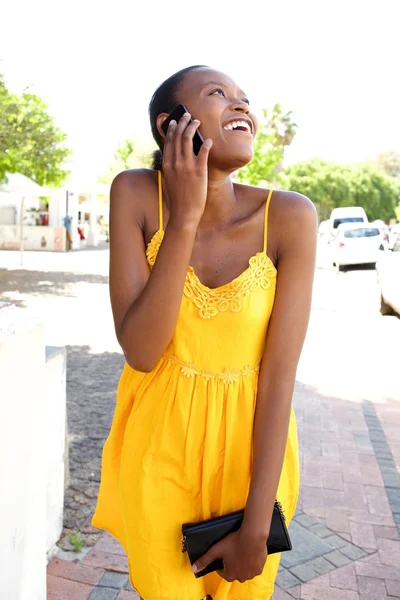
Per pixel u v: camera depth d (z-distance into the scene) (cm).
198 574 127
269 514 125
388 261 965
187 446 128
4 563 169
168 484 129
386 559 269
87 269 1781
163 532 129
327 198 5478
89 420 450
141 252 133
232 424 129
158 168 149
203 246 132
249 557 124
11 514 172
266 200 134
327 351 723
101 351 708
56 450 260
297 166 5509
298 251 131
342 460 384
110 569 249
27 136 1273
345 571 259
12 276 1530
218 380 128
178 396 128
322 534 289
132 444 132
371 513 312
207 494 130
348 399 526
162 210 133
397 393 547
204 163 113
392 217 5869
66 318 939
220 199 131
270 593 140
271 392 129
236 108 125
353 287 1391
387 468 371
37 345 183
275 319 130
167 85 133
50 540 257
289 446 142
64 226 2770
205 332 126
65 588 236
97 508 151
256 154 2336
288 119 3338
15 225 2712
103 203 3525
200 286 126
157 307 118
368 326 901
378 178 5816
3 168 1374
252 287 126
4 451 165
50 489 254
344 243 1753
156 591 130
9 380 165
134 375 139
